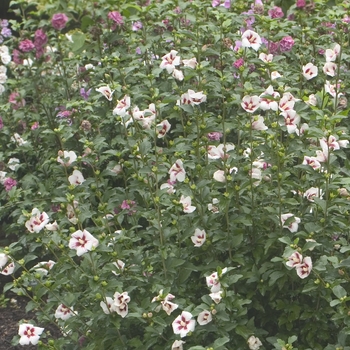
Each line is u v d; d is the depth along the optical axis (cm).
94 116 766
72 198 572
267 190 583
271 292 571
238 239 571
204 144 634
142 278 573
